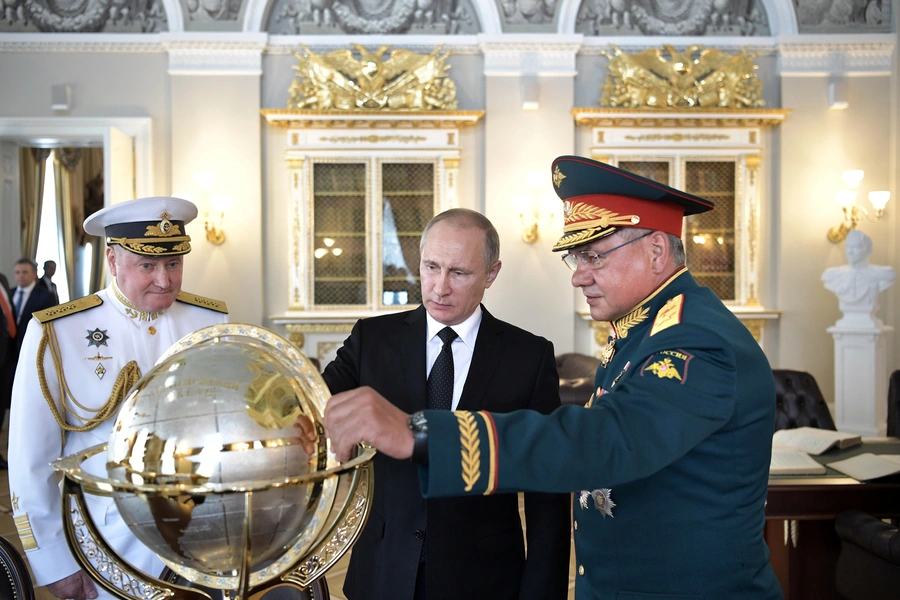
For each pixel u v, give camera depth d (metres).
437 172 6.82
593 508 1.30
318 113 6.68
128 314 1.89
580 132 6.95
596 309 1.36
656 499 1.22
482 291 1.65
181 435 0.83
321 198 6.84
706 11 6.96
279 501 0.85
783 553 2.56
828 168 6.98
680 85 6.83
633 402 1.04
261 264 6.76
